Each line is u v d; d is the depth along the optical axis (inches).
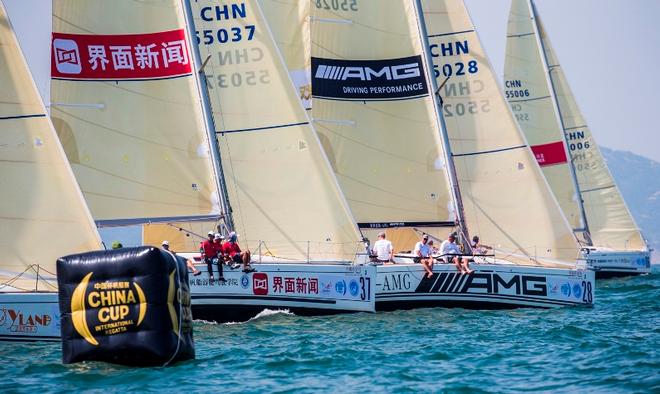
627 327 3464.6
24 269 3206.2
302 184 3878.0
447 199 4315.9
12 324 3085.6
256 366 2682.1
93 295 2532.0
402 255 4114.2
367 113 4288.9
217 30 3900.1
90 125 3796.8
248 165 3878.0
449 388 2417.6
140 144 3821.4
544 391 2384.4
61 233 3250.5
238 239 3860.7
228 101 3885.3
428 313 3831.2
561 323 3599.9
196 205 3843.5
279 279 3639.3
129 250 2549.2
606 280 6348.4
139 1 3826.3
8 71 3248.0
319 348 2984.7
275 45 3907.5
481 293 4035.4
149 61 3831.2
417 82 4315.9
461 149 4429.1
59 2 3774.6
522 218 4397.1
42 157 3255.4
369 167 4279.0
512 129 4436.5
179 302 2608.3
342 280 3718.0
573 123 6953.7
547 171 6501.0
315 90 4249.5
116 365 2564.0
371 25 4308.6
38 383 2447.1
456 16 4490.7
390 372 2613.2
